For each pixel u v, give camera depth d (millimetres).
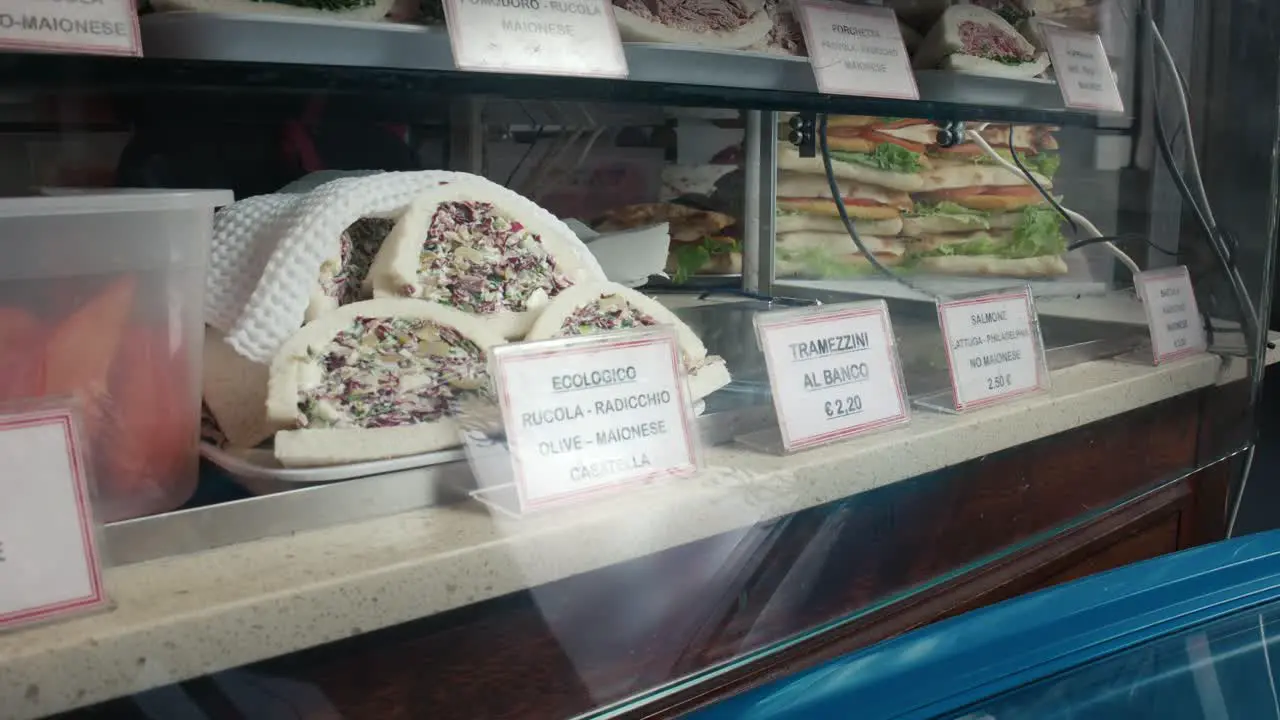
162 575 609
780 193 1179
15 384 560
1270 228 1453
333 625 606
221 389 757
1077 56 1285
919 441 962
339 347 759
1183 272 1401
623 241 1051
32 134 703
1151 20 1327
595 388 770
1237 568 822
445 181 860
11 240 551
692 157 1118
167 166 798
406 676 658
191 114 804
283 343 749
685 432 814
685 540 778
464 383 776
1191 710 707
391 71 770
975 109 1225
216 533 650
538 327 836
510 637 702
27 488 545
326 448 701
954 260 1303
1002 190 1354
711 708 656
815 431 912
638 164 1082
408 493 725
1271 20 1382
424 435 739
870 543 941
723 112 1110
